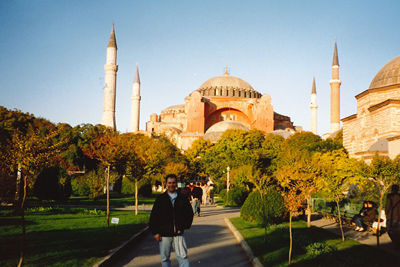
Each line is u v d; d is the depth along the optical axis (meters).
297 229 13.45
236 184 34.56
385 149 26.16
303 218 17.64
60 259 7.38
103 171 32.78
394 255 8.73
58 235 10.41
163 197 6.45
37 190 26.22
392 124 29.06
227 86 94.12
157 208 6.38
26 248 8.41
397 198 9.60
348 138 38.97
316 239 11.02
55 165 27.41
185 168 46.75
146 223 14.30
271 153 54.53
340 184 11.95
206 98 87.12
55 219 14.75
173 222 6.30
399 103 29.05
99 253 8.09
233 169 43.66
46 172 26.44
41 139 8.32
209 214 21.23
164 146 52.38
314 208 21.53
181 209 6.41
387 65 36.06
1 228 11.55
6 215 15.46
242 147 56.22
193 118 80.69
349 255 8.62
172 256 8.75
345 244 10.30
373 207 13.13
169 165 43.00
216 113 89.31
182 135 78.81
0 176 11.28
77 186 35.31
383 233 12.31
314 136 56.44
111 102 65.25
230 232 13.31
